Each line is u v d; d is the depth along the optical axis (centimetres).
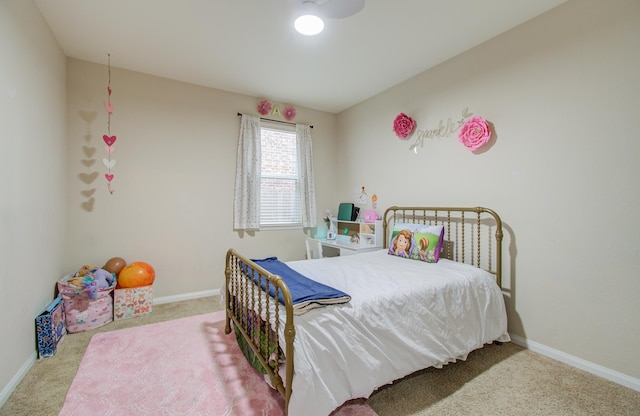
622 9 181
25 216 190
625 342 181
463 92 271
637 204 177
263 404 161
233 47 264
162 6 210
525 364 204
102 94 296
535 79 221
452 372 194
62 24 231
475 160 262
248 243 377
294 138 416
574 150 202
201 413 154
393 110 349
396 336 166
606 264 188
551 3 207
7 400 163
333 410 145
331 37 249
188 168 339
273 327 155
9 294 169
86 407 158
